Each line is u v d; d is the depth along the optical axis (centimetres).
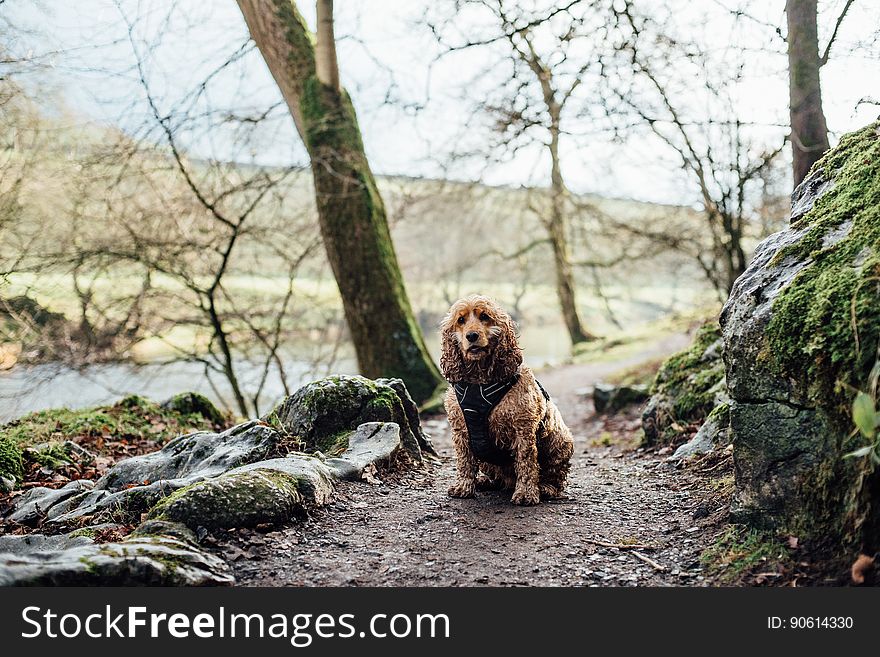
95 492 504
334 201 1034
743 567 351
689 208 1370
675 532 422
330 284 1570
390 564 382
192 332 1366
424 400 1030
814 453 346
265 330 1260
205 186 1113
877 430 295
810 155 620
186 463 542
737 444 386
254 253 1278
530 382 492
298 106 1041
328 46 1006
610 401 1003
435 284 2780
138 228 1120
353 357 1531
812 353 343
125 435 755
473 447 492
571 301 2447
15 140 998
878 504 308
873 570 304
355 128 1064
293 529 417
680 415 691
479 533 430
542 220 2320
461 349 471
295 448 554
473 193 2095
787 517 357
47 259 1069
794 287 372
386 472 545
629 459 673
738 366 385
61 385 1251
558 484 527
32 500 524
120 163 1038
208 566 352
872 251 350
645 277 2542
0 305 1050
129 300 1209
